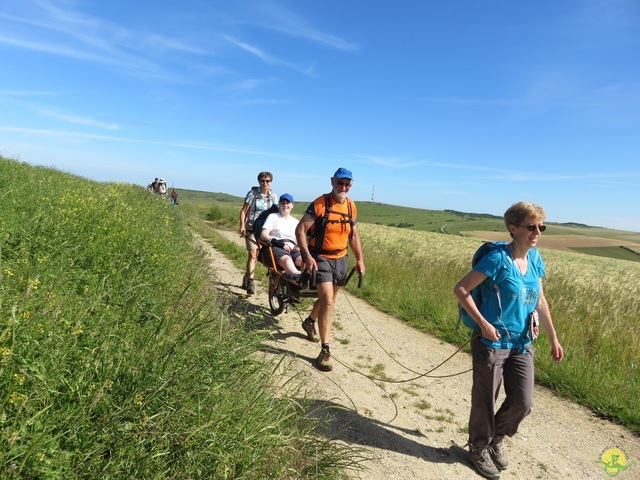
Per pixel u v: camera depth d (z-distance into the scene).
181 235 9.73
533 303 3.51
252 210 8.22
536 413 4.93
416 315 8.23
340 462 3.21
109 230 5.85
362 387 4.95
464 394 5.18
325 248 5.45
